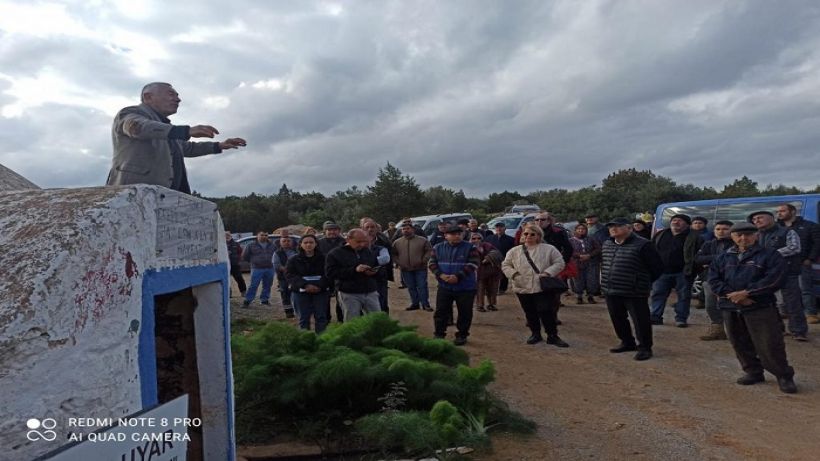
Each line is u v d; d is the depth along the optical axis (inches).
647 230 498.3
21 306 64.7
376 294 294.7
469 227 495.2
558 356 295.4
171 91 142.7
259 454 173.8
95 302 75.0
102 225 78.2
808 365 270.8
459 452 172.6
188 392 120.7
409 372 198.7
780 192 1439.5
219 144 148.2
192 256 107.3
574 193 1621.6
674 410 213.2
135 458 69.4
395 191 1605.6
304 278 292.5
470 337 343.6
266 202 2260.1
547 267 314.8
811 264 359.9
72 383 69.9
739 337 245.6
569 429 195.0
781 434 189.0
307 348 217.9
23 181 136.7
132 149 129.1
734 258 242.1
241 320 402.6
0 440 60.6
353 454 177.0
